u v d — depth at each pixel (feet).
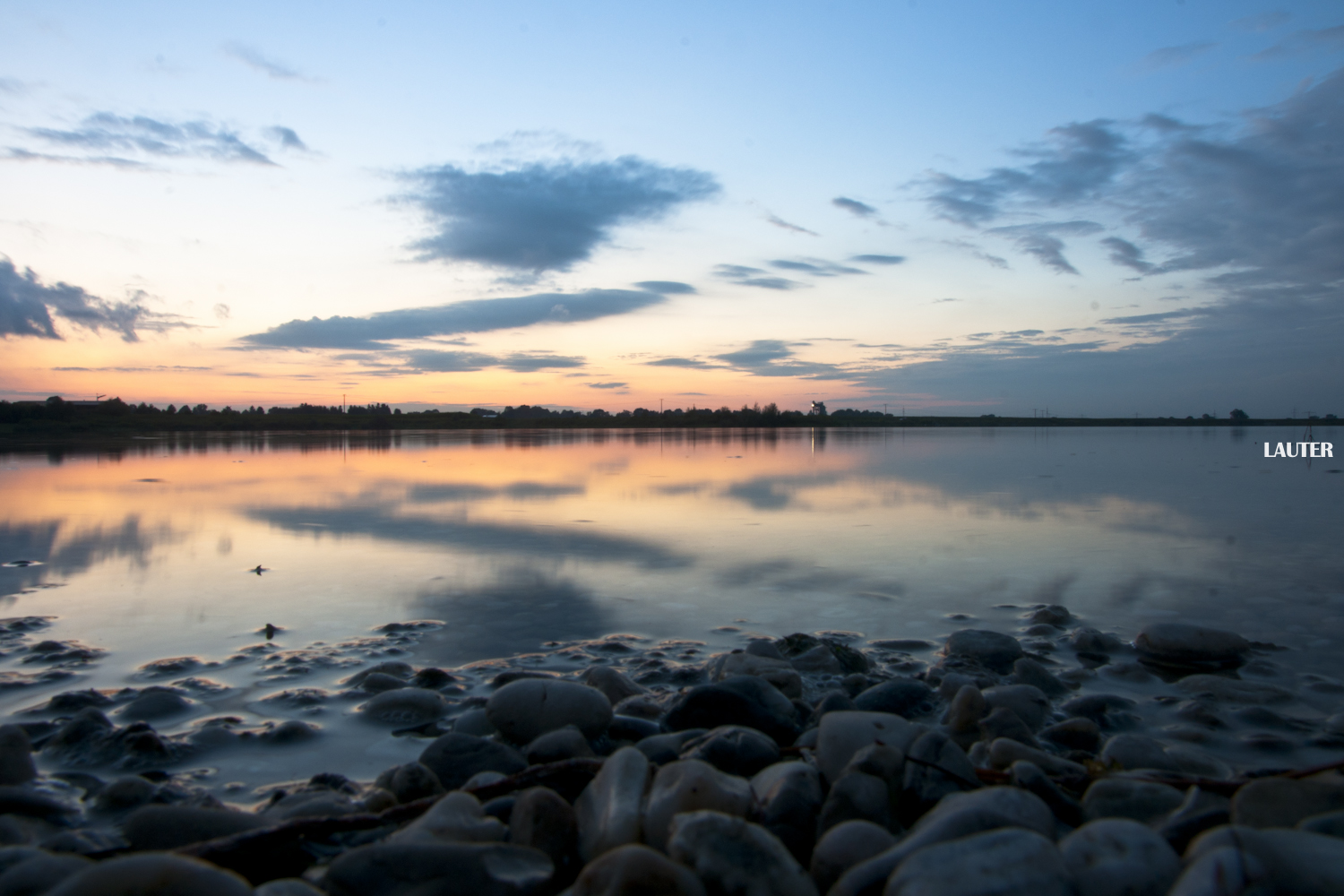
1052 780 7.52
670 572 17.88
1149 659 12.02
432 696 10.01
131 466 48.29
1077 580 17.02
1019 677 10.89
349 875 5.61
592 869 5.35
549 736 8.28
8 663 11.59
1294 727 9.36
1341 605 14.80
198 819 6.53
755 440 95.81
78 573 17.57
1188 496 31.86
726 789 6.48
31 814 6.98
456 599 15.47
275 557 19.36
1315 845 5.47
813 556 19.62
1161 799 6.94
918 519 25.59
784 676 10.33
